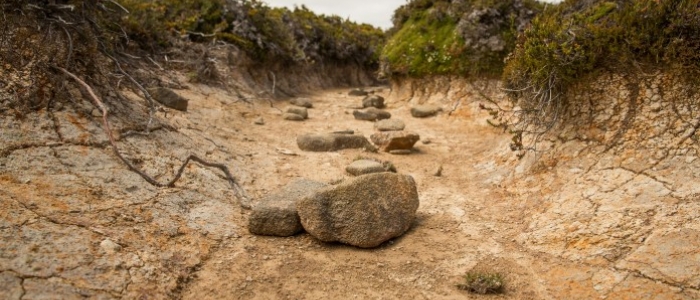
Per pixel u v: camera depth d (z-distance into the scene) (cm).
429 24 1459
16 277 322
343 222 475
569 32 631
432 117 1219
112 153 543
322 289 403
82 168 491
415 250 476
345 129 1062
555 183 571
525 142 688
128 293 349
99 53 762
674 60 545
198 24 1416
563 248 449
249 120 1048
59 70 601
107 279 353
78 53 659
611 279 387
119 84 723
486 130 1027
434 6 1475
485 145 863
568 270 415
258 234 496
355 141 878
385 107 1402
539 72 623
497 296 393
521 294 394
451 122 1155
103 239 396
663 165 504
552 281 407
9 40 584
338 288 405
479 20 1252
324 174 714
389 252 472
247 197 594
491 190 641
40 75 572
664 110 545
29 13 639
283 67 1758
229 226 504
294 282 412
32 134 498
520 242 483
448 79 1308
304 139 857
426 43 1403
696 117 516
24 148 475
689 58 530
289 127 1045
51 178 456
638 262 395
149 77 955
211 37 1401
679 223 424
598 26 618
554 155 613
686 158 495
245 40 1487
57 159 485
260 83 1529
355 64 2572
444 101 1272
